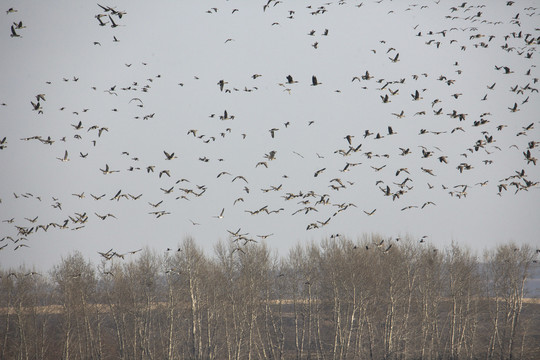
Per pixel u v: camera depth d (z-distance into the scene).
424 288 68.38
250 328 64.31
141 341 67.25
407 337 64.75
